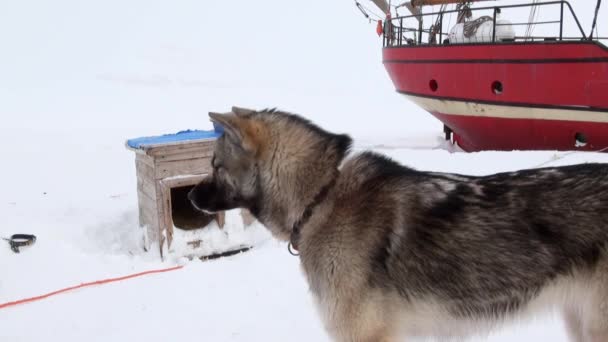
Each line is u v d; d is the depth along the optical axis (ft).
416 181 9.60
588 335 9.32
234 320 13.61
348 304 9.57
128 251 18.71
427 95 34.19
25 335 12.99
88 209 22.89
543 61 27.53
